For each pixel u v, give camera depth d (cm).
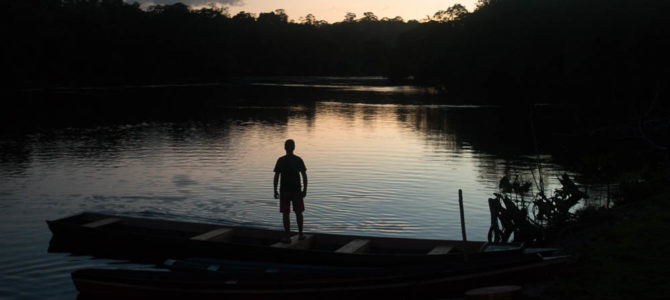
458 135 2984
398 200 1407
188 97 6606
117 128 3194
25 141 2562
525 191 1079
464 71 7425
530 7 5478
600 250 830
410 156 2181
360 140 2700
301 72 18188
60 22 10050
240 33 16825
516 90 6031
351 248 894
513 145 2581
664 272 707
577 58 3866
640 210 1066
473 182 1638
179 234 1056
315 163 1992
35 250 980
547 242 984
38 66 9200
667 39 3266
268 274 728
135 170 1792
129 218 1090
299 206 1003
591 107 3834
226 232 1010
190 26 13850
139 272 760
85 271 762
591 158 1241
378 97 6981
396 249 936
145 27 12475
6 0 8450
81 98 6066
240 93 7662
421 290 729
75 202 1338
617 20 3559
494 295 640
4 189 1481
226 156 2122
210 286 725
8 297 763
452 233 1116
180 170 1795
